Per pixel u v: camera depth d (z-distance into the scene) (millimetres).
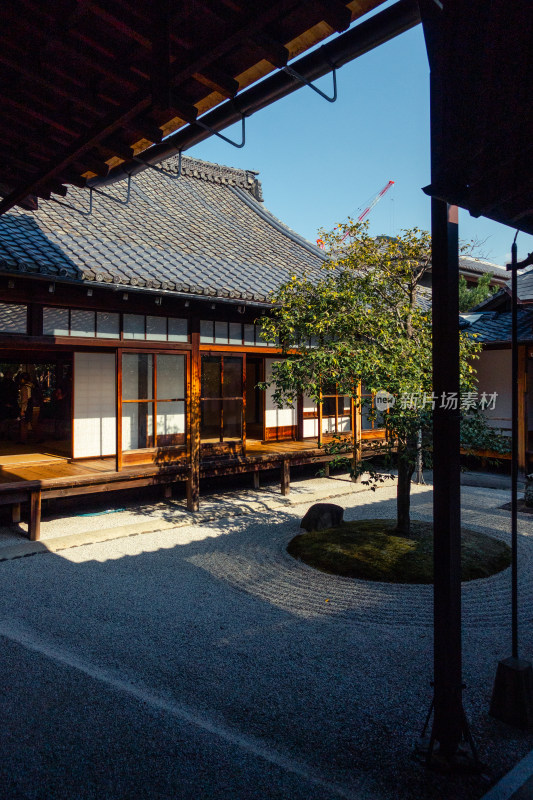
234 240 11617
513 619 3434
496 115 1984
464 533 7246
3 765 2900
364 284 6664
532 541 7266
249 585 5672
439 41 2139
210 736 3154
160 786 2738
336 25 2180
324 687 3717
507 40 1838
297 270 11086
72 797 2662
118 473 7781
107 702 3506
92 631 4566
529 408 13406
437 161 2285
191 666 3996
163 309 8344
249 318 9602
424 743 3025
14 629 4590
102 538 7234
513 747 3100
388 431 6562
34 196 4375
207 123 2936
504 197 2291
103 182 3760
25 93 2842
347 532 7238
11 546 6801
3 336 6820
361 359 5996
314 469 12219
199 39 2346
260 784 2754
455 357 2896
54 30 2346
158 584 5680
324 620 4836
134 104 2625
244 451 9570
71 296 7391
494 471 12727
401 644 4379
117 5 2168
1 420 11656
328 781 2783
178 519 8266
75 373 8805
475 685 3787
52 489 7211
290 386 6473
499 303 13430
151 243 9398
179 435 8930
